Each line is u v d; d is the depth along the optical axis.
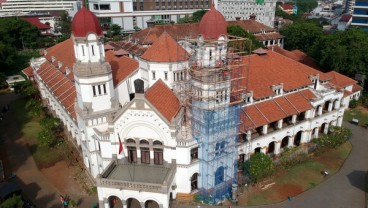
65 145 68.50
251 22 140.38
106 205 47.94
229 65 51.00
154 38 108.25
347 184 57.12
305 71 71.69
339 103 71.00
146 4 187.75
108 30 174.12
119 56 71.81
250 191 54.50
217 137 50.06
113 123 49.19
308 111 64.50
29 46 169.50
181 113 52.06
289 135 63.66
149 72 60.91
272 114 59.75
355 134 76.25
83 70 51.28
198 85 49.22
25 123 82.31
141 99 46.91
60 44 96.38
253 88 61.06
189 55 60.75
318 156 66.12
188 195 51.22
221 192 52.56
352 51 97.44
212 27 48.00
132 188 45.34
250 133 56.56
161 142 49.16
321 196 53.78
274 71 67.75
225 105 49.69
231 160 53.28
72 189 55.91
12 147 70.25
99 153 53.44
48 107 88.25
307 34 131.25
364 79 98.62
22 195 54.09
